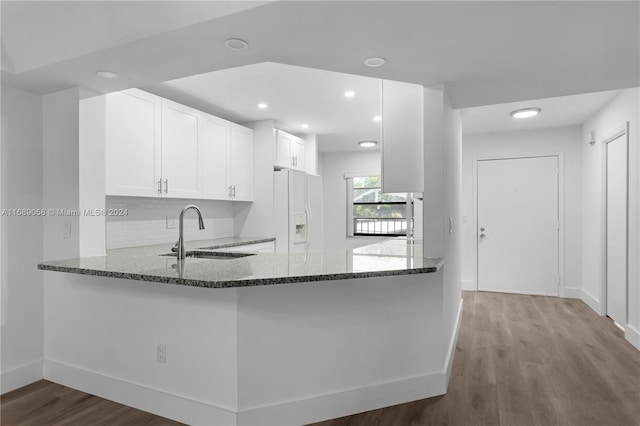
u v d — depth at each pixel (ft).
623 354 10.28
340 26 5.64
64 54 6.89
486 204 18.17
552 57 6.80
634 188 11.20
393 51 6.52
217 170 13.56
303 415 6.86
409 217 11.42
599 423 6.95
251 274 6.28
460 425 6.88
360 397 7.32
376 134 18.10
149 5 5.70
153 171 10.88
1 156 8.05
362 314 7.38
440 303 8.02
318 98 12.60
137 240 11.85
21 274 8.36
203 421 6.69
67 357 8.35
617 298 12.92
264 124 15.56
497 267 18.04
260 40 6.11
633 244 11.19
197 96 12.42
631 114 11.36
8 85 8.20
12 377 8.14
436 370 8.02
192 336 6.85
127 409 7.36
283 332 6.77
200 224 8.41
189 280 5.87
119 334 7.64
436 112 8.23
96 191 8.77
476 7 5.13
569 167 16.80
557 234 17.06
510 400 7.79
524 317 13.88
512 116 14.87
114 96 9.70
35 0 6.27
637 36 5.98
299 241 15.87
